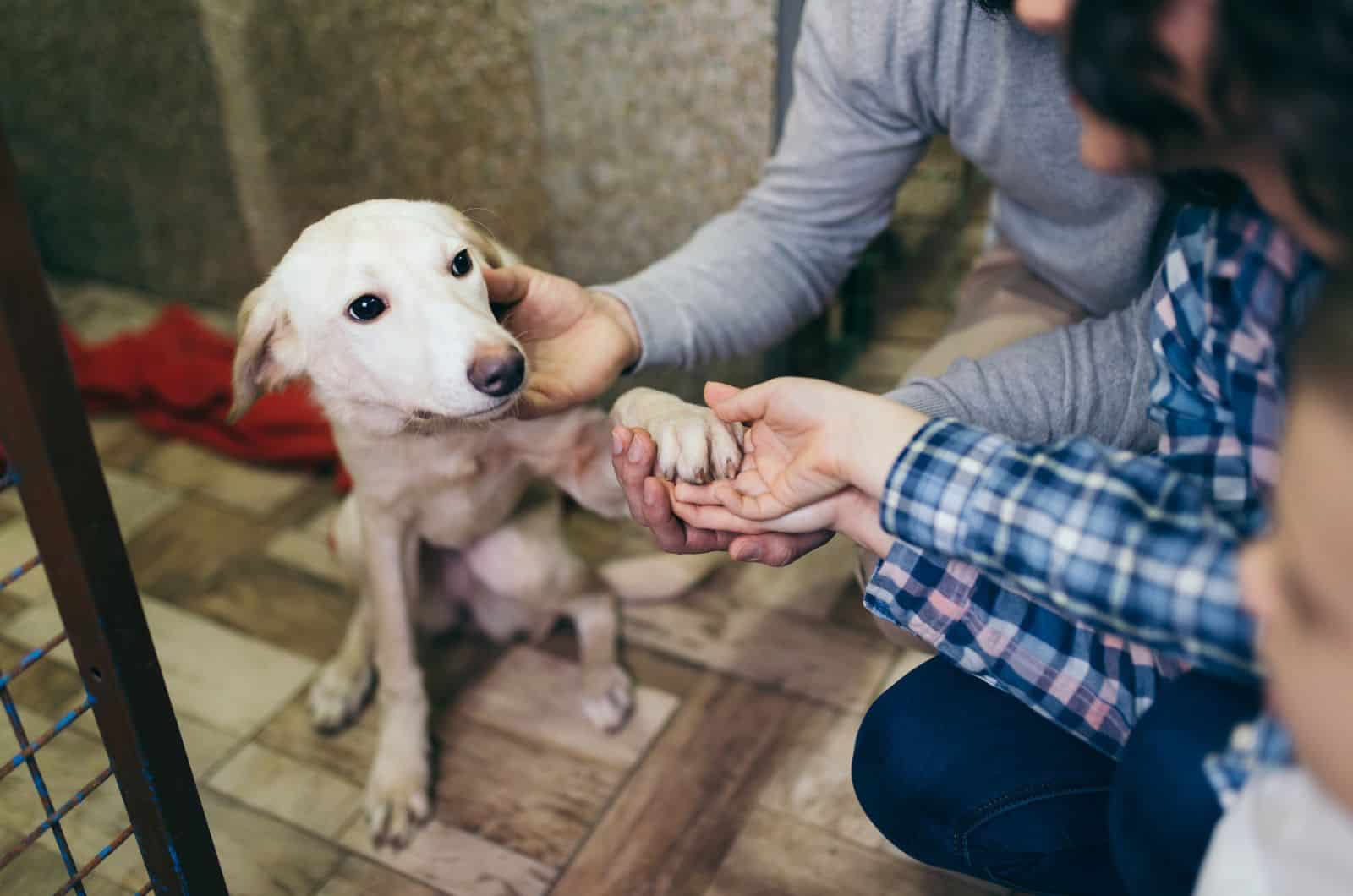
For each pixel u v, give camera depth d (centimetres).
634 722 168
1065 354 121
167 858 107
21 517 208
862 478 96
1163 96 68
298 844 153
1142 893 90
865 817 151
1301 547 61
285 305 130
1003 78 125
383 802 153
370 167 225
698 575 188
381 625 159
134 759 100
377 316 125
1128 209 130
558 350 134
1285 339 79
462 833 153
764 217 148
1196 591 77
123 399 236
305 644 186
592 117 196
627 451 112
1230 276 86
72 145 258
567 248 214
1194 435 93
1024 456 89
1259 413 86
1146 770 86
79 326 262
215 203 249
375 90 214
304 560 202
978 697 114
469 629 188
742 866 146
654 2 181
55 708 170
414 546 162
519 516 169
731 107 185
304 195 236
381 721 165
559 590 172
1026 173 133
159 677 98
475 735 167
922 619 104
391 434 140
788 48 177
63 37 240
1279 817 70
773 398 103
